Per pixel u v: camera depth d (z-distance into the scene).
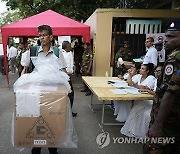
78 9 11.74
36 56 2.69
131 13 7.19
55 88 2.36
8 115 4.68
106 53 7.36
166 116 1.72
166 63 1.76
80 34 6.89
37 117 2.28
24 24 6.85
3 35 6.81
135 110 3.58
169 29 1.82
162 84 1.75
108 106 5.50
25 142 2.32
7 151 3.11
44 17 7.21
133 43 7.41
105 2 11.58
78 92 7.01
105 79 5.05
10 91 7.14
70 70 5.42
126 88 3.92
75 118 4.57
